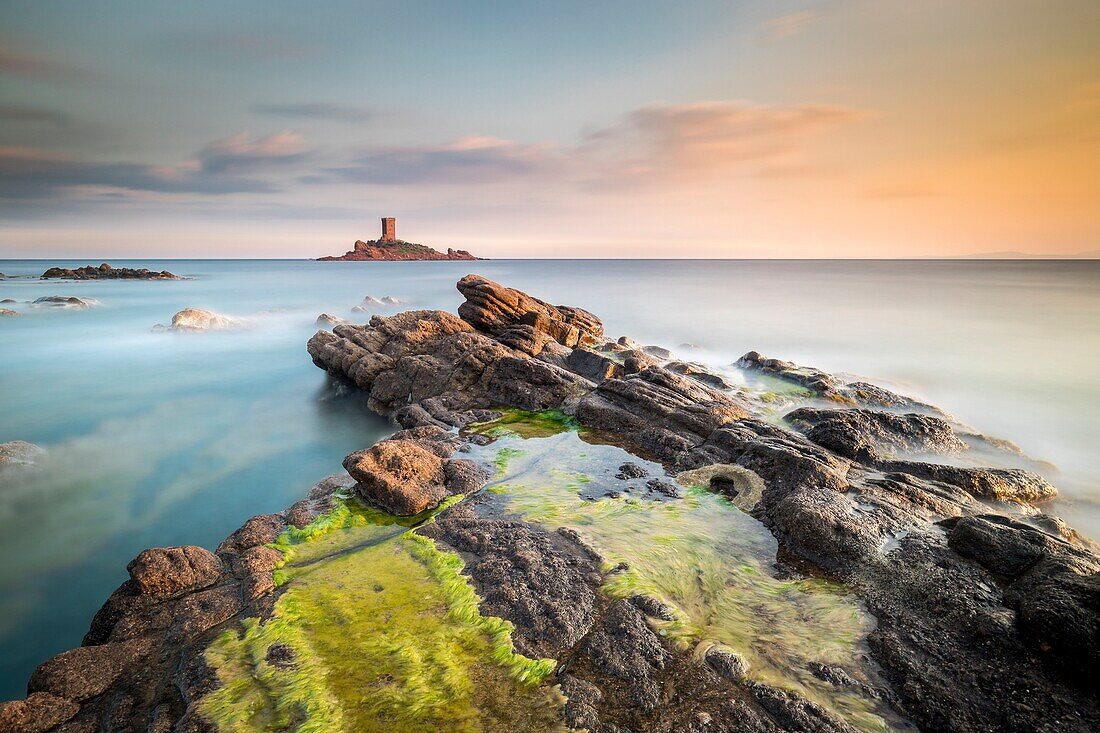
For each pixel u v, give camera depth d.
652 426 17.72
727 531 11.53
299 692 7.39
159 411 25.56
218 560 10.85
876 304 57.84
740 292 74.50
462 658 7.95
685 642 8.09
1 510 16.20
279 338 44.69
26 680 10.39
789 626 8.47
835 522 10.52
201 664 8.05
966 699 6.81
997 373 29.48
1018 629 7.67
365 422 23.84
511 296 32.44
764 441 15.00
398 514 12.88
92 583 13.12
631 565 10.05
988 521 10.23
